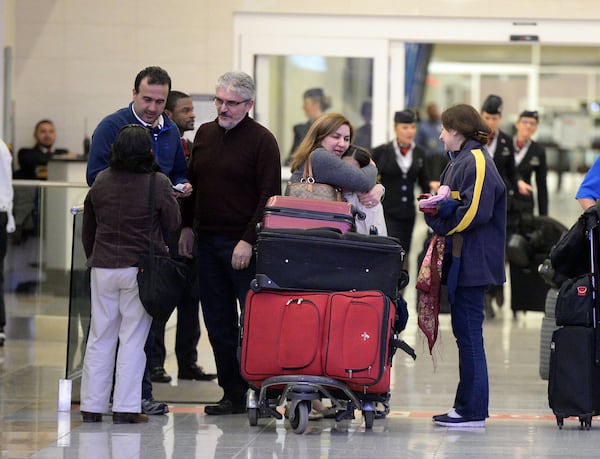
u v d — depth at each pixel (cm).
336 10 2819
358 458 1416
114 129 1653
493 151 2719
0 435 1548
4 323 2373
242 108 1641
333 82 2839
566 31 2841
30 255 2408
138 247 1586
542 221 2758
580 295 1587
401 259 1551
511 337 2550
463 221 1562
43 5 2791
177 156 1712
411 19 2834
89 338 1642
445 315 2945
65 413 1708
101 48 2800
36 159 2759
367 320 1503
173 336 2319
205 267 1689
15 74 2795
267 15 2816
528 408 1778
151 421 1642
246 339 1530
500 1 2834
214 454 1437
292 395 1515
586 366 1586
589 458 1429
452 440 1527
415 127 2622
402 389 1939
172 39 2798
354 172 1616
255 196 1661
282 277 1524
